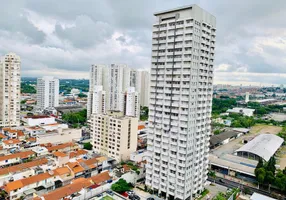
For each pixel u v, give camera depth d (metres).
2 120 192.62
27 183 95.88
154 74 101.19
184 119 92.25
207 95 102.12
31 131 172.50
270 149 159.00
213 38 101.88
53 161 120.31
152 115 101.75
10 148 144.25
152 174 101.50
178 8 93.25
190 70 90.81
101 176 107.50
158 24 99.69
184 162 92.25
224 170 132.25
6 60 190.38
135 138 147.62
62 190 91.12
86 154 137.25
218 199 91.69
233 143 192.12
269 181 108.75
